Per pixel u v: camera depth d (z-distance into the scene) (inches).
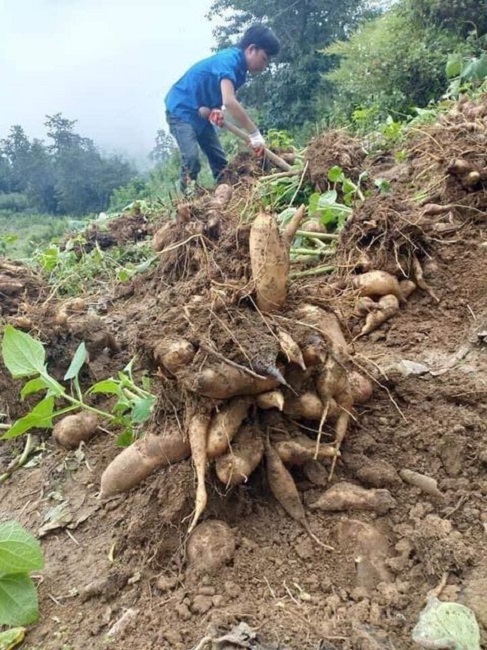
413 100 396.2
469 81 243.0
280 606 55.9
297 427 70.1
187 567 62.2
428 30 405.7
